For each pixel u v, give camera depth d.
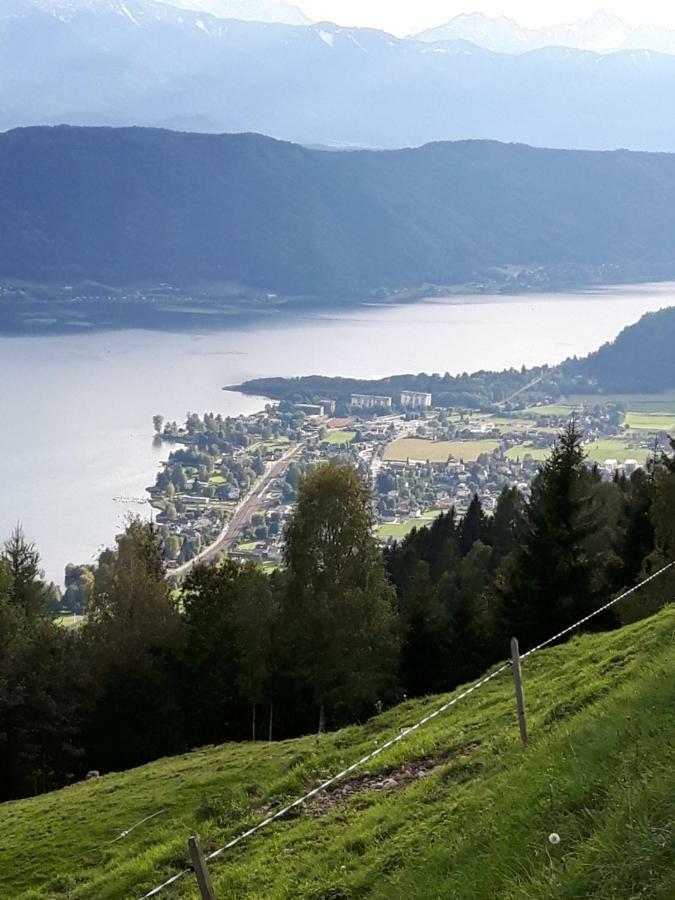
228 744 37.88
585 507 49.41
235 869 18.14
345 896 14.62
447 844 13.71
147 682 56.12
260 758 31.30
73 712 53.84
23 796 51.84
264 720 56.25
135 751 55.03
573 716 18.28
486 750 19.25
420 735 23.38
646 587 46.56
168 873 20.41
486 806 14.53
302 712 54.97
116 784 32.91
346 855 16.23
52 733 52.97
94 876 23.22
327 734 33.06
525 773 14.75
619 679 19.88
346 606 51.75
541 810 12.52
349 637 51.59
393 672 53.75
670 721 13.36
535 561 49.19
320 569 53.41
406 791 18.72
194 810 24.91
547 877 10.46
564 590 48.50
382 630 52.41
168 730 55.41
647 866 9.61
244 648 53.47
